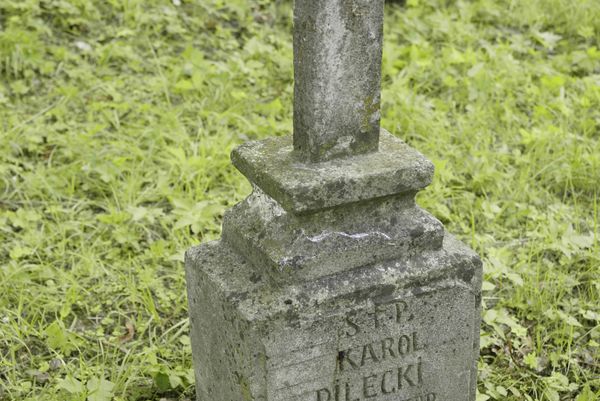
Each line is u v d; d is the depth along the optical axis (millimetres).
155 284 4574
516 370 4215
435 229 3299
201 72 6168
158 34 6680
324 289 3168
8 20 6492
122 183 5250
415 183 3182
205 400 3658
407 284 3264
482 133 5836
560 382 4090
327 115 3105
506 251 4676
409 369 3422
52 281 4574
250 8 7148
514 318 4434
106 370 4117
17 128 5625
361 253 3207
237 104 6004
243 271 3277
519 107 6285
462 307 3396
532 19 7312
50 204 5125
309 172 3105
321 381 3281
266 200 3271
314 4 2945
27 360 4164
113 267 4691
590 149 5734
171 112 5762
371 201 3199
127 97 6055
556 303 4484
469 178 5531
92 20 6691
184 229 4969
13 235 4938
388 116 5906
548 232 4953
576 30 7273
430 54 6648
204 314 3414
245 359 3186
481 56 6664
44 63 6188
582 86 6445
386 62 6434
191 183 5359
